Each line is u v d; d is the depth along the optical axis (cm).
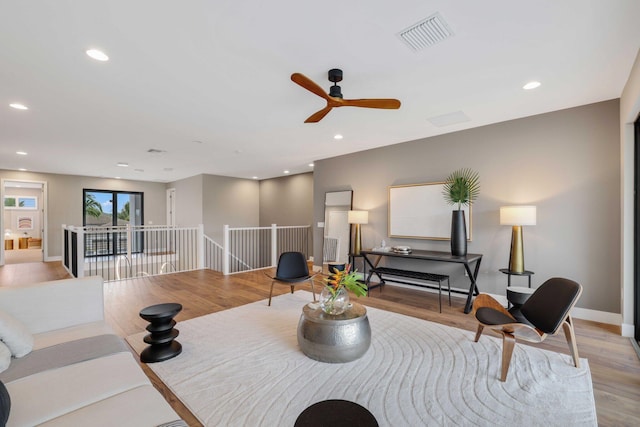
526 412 182
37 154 563
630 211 291
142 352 252
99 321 235
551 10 179
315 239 643
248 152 562
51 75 256
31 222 1109
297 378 221
